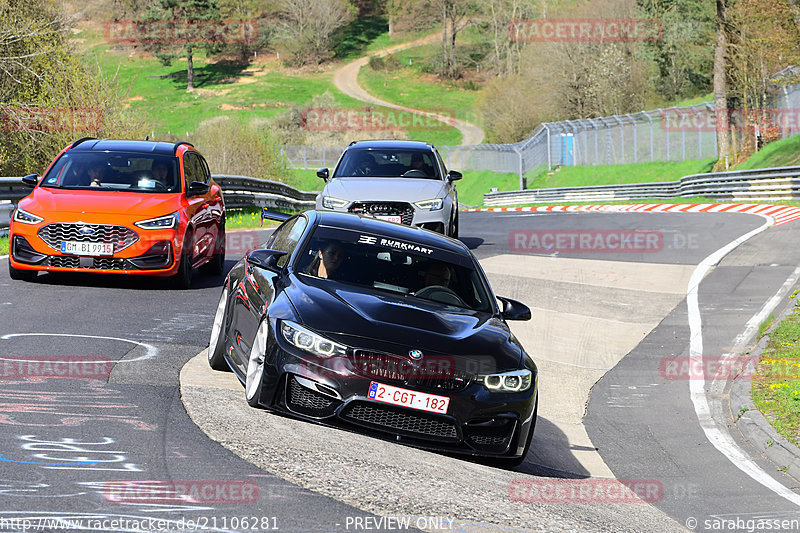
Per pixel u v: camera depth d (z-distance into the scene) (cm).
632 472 2486
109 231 3944
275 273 2488
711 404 3225
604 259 6347
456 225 6141
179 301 3912
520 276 5588
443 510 1703
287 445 1964
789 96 16838
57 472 1656
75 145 4503
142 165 4372
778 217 8719
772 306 4706
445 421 2142
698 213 9950
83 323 3250
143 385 2420
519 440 2233
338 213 2861
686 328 4378
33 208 3981
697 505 2178
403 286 2488
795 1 14762
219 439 1958
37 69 10606
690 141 19812
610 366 3750
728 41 17338
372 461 1944
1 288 3844
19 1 10462
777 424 2895
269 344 2180
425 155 6006
